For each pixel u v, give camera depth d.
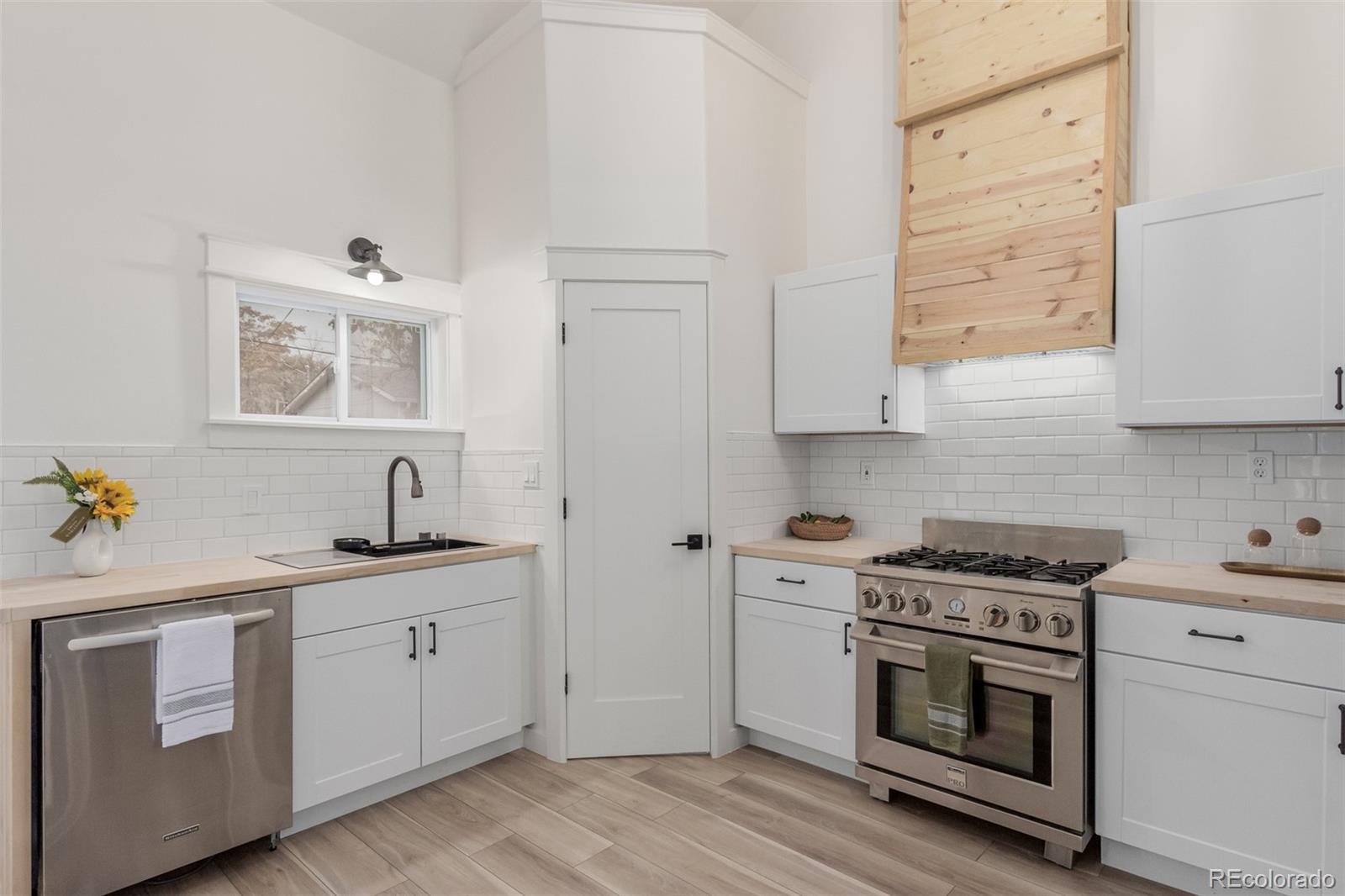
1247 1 2.55
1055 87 2.69
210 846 2.18
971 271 2.82
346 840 2.41
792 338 3.38
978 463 3.14
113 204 2.58
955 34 2.92
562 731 3.06
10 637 1.85
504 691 3.05
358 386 3.33
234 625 2.19
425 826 2.50
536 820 2.54
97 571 2.34
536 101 3.13
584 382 3.09
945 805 2.51
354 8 3.14
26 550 2.37
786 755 3.12
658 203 3.14
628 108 3.13
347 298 3.19
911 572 2.57
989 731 2.40
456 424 3.56
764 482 3.41
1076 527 2.86
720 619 3.15
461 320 3.58
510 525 3.29
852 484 3.53
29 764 1.89
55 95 2.46
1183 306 2.34
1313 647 1.87
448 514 3.53
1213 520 2.57
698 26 3.16
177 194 2.74
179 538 2.70
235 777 2.23
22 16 2.40
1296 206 2.14
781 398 3.41
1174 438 2.66
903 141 3.21
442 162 3.57
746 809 2.63
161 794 2.08
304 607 2.41
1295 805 1.90
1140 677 2.15
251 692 2.27
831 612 2.86
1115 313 2.49
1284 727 1.92
